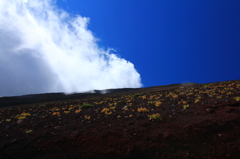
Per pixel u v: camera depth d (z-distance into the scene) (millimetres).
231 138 6121
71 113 13742
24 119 12609
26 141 7352
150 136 6867
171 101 14094
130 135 7129
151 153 5891
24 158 6152
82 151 6383
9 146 6926
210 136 6406
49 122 10836
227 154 5383
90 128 8555
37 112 16438
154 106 12883
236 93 12914
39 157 6180
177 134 6738
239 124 7004
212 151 5629
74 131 8148
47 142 7137
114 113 11656
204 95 14672
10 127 10180
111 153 6090
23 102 52562
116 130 7820
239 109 8500
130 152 5961
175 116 9094
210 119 7680
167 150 5934
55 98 61188
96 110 14039
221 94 13820
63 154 6281
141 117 9781
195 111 9461
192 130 6863
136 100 18469
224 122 7227
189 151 5785
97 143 6785
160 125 7980
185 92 19641
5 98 61094
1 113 18703
